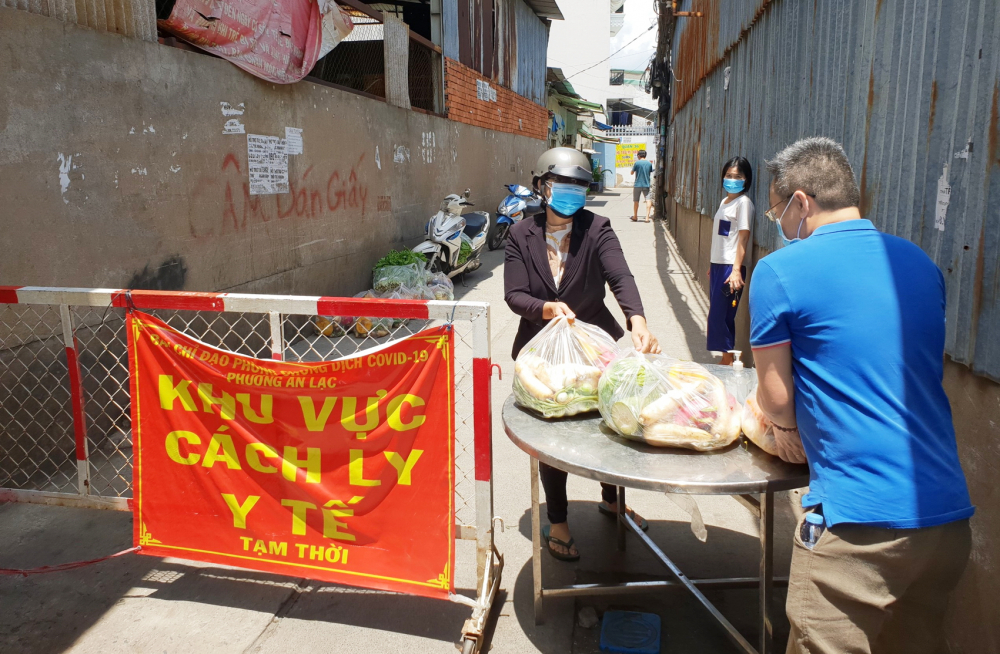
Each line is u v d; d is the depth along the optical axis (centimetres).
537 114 1903
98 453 417
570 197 282
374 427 261
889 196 278
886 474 167
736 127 653
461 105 1179
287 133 620
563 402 246
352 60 978
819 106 381
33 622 271
